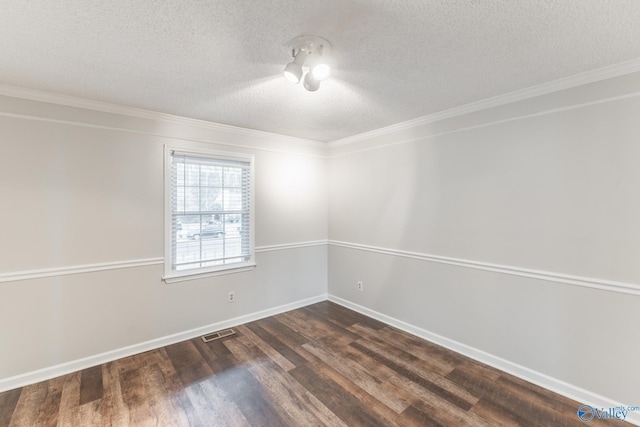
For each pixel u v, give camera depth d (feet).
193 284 10.44
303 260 13.53
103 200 8.73
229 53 5.89
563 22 4.87
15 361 7.57
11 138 7.47
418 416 6.53
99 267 8.68
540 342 7.63
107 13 4.60
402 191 10.92
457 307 9.37
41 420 6.38
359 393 7.33
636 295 6.29
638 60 6.08
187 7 4.47
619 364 6.51
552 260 7.41
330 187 14.14
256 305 12.05
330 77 6.95
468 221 9.04
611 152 6.54
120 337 9.04
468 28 5.06
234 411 6.71
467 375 8.08
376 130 11.62
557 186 7.30
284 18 4.78
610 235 6.59
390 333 10.73
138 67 6.44
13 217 7.54
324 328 11.18
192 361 8.82
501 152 8.25
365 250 12.47
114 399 7.08
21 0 4.23
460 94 8.01
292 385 7.65
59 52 5.80
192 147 10.28
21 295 7.64
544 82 7.25
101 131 8.65
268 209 12.34
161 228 9.75
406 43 5.54
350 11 4.61
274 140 12.40
